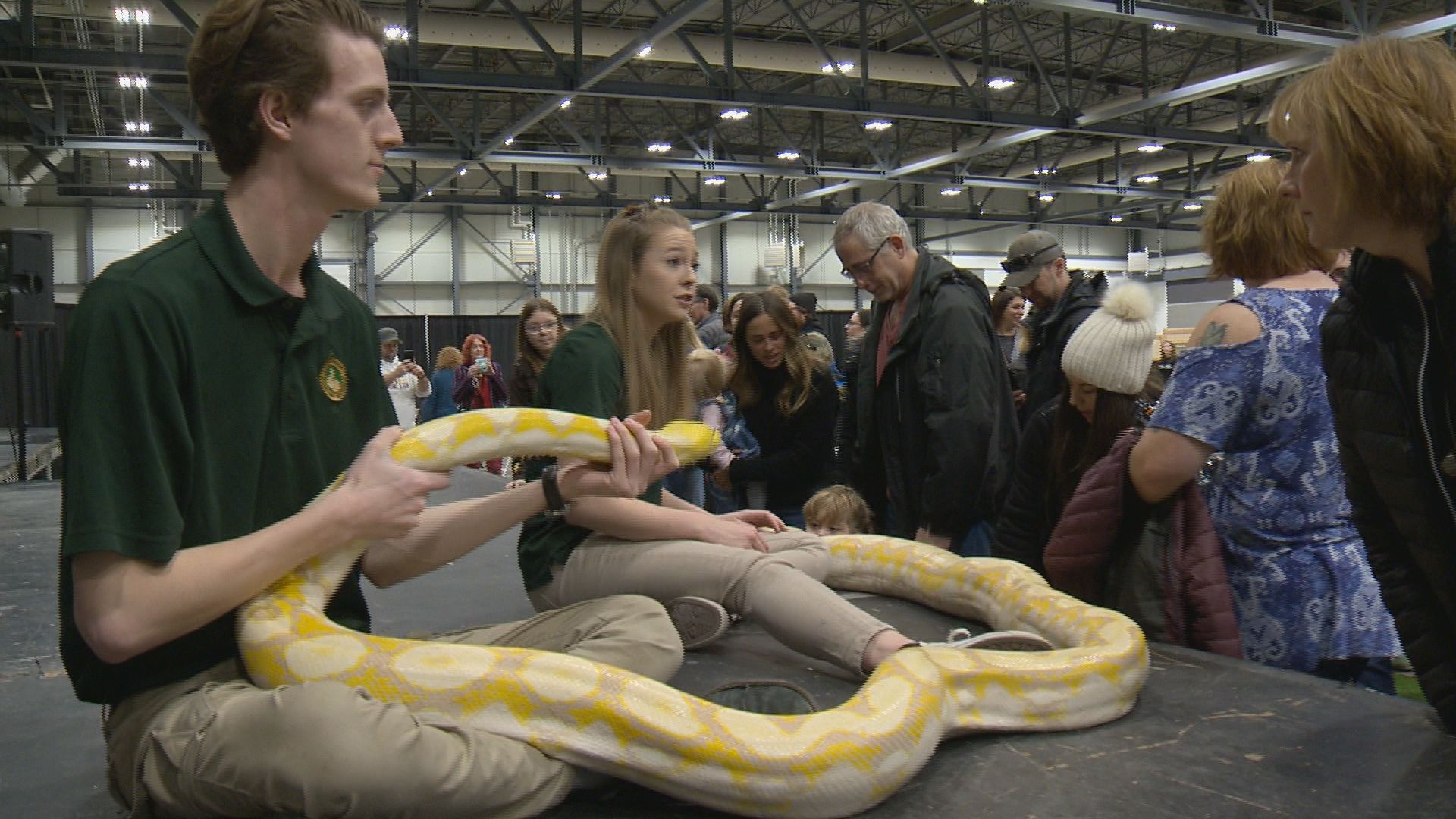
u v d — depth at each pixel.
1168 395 3.38
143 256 2.30
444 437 2.69
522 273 31.64
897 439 5.32
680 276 3.67
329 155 2.39
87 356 2.15
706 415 6.33
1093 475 3.66
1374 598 3.30
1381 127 2.22
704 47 19.78
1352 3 16.47
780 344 6.10
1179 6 14.39
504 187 29.30
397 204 28.12
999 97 25.75
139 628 2.13
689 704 2.43
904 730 2.47
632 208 3.77
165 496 2.17
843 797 2.36
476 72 15.72
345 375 2.74
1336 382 2.69
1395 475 2.54
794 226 33.75
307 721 2.09
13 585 5.65
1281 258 3.38
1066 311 5.76
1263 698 3.02
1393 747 2.65
